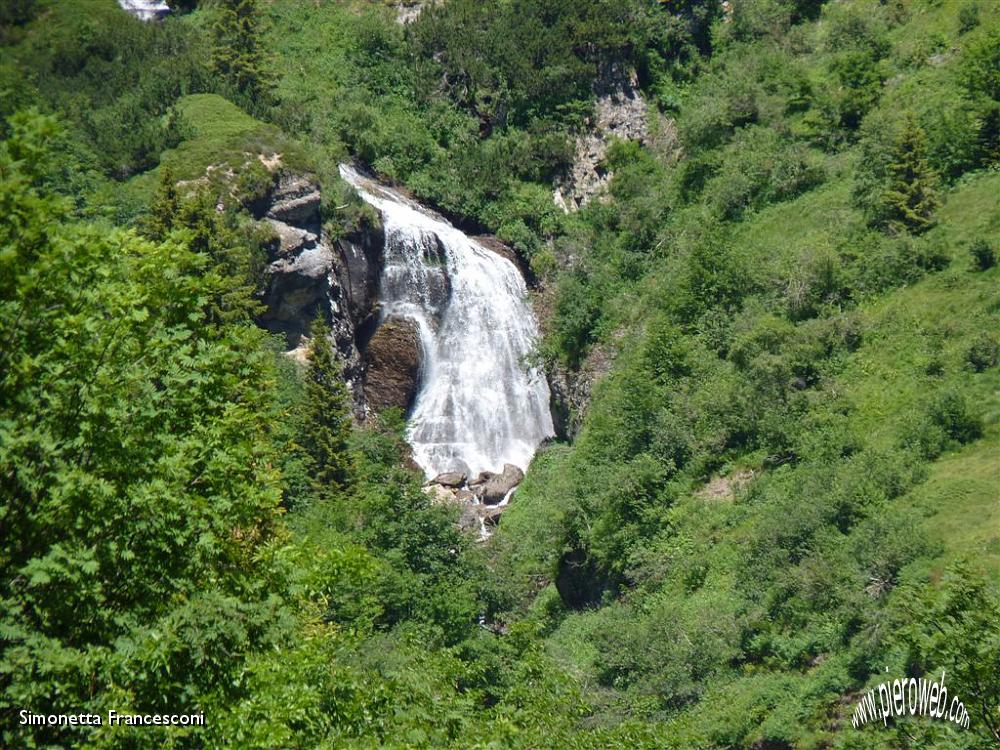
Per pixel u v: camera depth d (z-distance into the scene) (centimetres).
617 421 7081
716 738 4806
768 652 5166
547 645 6122
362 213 8344
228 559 2677
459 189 9400
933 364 6366
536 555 6800
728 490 6431
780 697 4853
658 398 7031
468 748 2728
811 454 6188
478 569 6303
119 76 9138
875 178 7844
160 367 2530
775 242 8025
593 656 5875
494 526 7681
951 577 3080
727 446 6706
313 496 6200
